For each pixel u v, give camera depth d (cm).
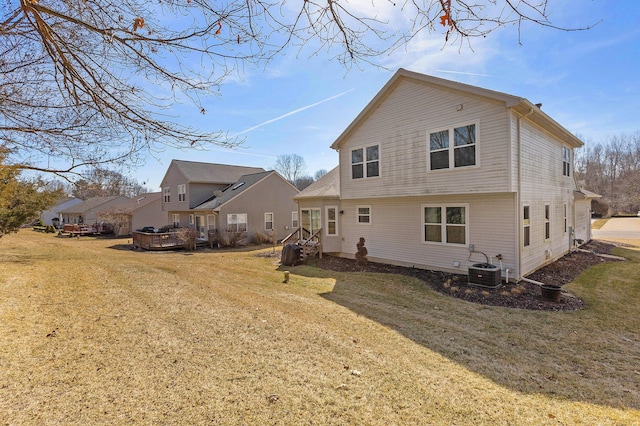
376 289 897
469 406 343
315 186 1662
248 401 341
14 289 754
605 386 398
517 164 901
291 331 544
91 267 1136
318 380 386
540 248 1083
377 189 1201
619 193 4947
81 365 407
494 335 561
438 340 532
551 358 475
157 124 354
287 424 305
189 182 2533
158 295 759
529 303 750
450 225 1053
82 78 323
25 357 420
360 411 328
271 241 2388
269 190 2494
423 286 922
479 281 888
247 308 672
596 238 2108
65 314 596
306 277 1074
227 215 2266
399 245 1205
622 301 764
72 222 4497
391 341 520
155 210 3412
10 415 306
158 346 470
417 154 1071
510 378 410
